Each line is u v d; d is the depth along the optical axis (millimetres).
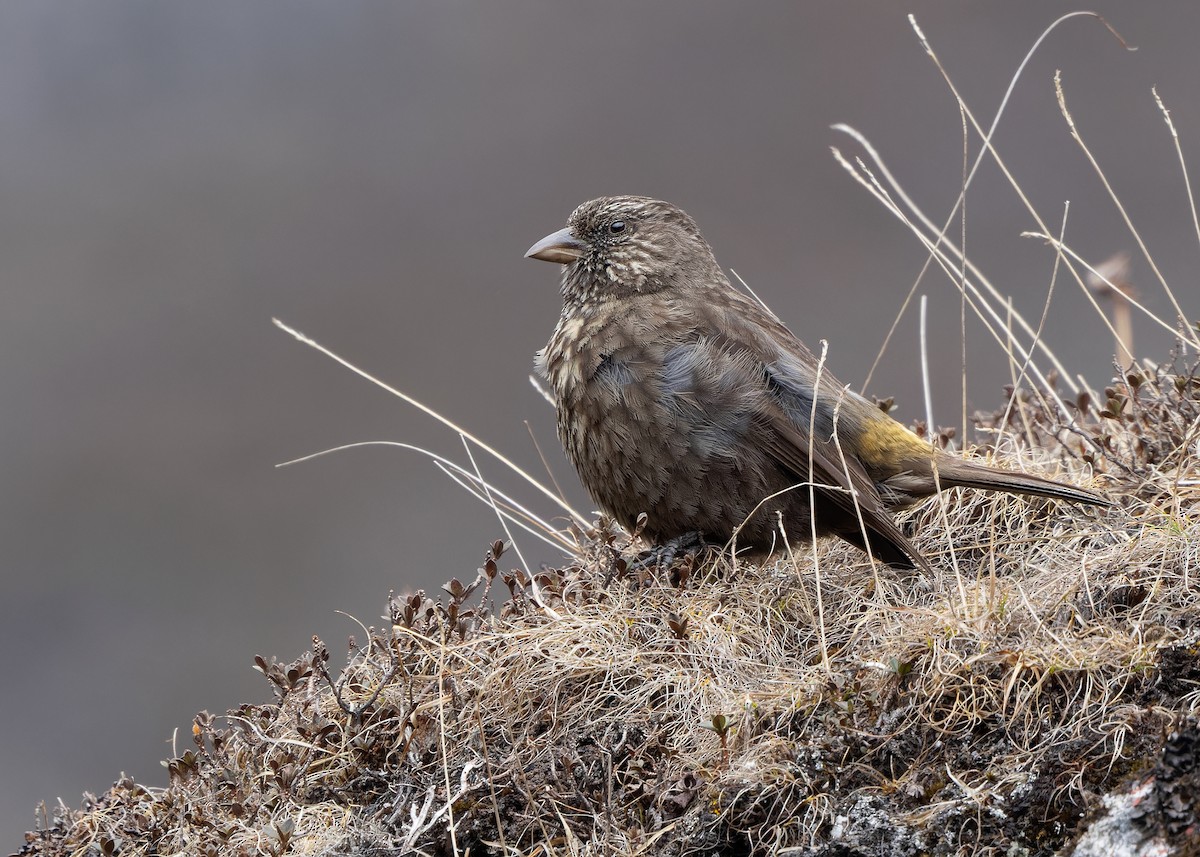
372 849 6043
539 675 6695
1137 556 6355
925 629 6160
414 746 6574
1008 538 7555
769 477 8023
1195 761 5039
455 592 7230
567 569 7945
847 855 5488
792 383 8141
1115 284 9062
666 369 8086
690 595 7293
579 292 9039
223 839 6270
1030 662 5770
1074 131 8289
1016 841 5363
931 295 20922
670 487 8117
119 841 6527
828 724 5953
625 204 8984
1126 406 8078
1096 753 5410
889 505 8070
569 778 6188
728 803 5797
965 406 8609
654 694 6590
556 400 8523
